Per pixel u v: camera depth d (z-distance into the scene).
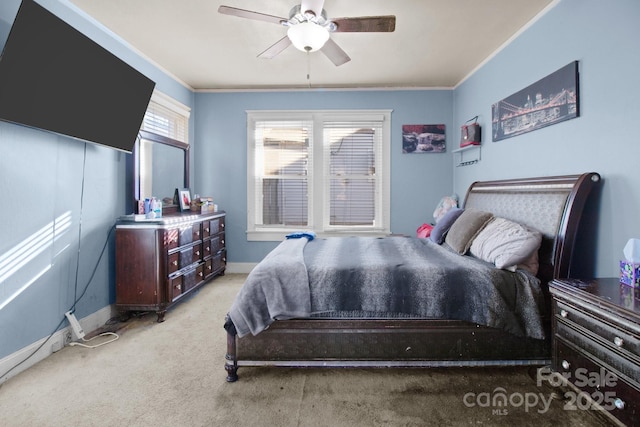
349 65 3.48
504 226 2.15
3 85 1.71
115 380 1.87
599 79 1.93
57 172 2.25
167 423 1.52
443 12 2.46
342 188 4.30
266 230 4.30
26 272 2.02
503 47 2.96
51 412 1.59
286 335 1.87
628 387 1.22
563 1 2.21
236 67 3.54
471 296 1.82
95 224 2.62
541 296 1.82
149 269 2.71
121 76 2.54
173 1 2.34
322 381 1.87
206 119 4.27
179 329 2.59
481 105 3.40
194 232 3.28
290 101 4.23
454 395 1.72
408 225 4.24
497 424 1.50
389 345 1.87
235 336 1.86
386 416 1.56
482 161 3.39
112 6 2.40
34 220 2.07
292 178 4.30
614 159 1.84
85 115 2.27
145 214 2.97
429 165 4.20
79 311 2.46
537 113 2.47
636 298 1.36
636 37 1.70
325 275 1.88
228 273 4.29
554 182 2.17
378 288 1.85
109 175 2.79
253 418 1.55
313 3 1.89
